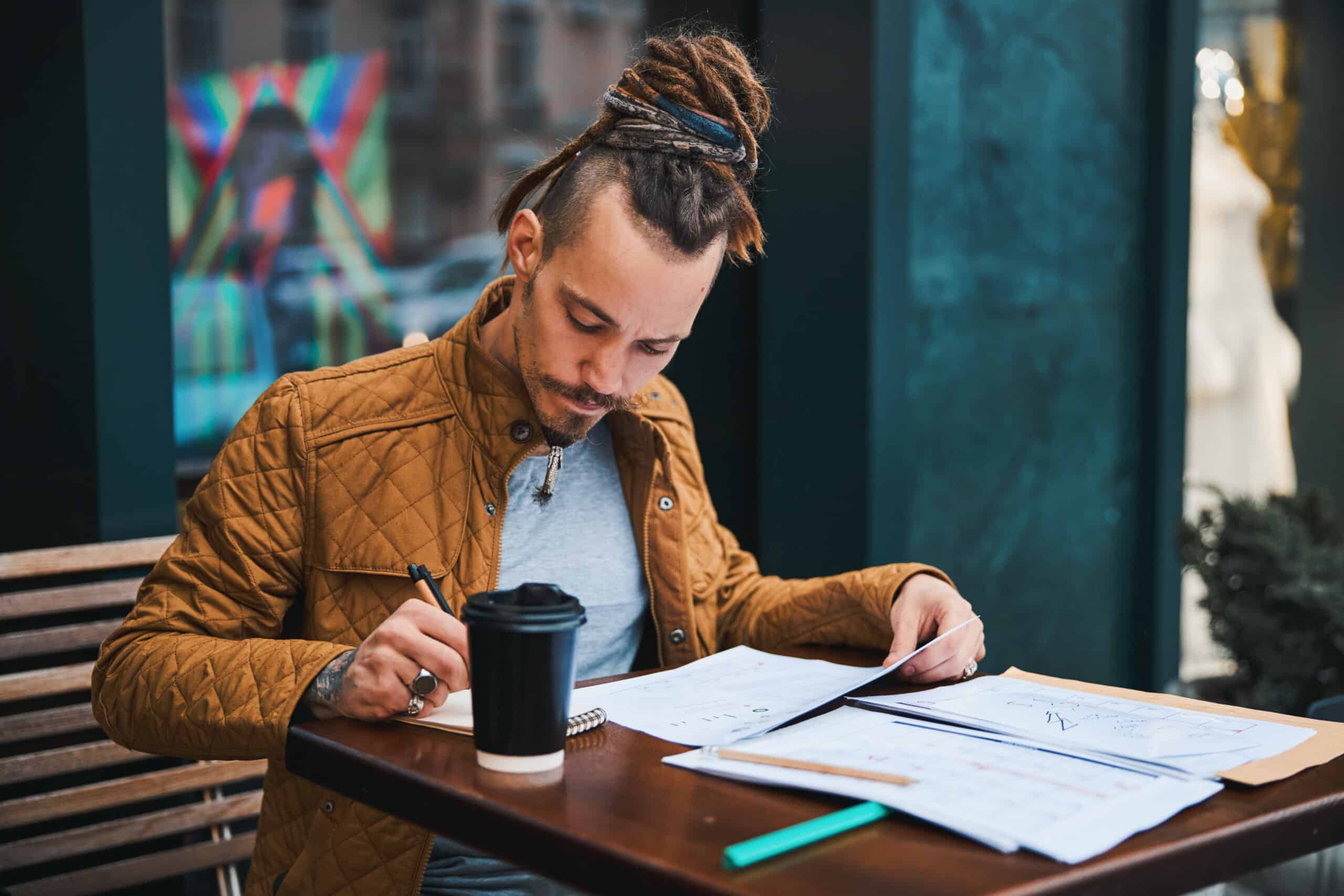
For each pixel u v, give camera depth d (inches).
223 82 245.1
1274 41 157.8
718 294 115.5
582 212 45.5
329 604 52.2
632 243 44.8
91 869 67.3
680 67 46.9
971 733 40.8
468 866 50.7
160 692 45.6
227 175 243.9
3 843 75.9
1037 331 122.7
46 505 83.3
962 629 50.9
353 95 263.1
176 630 50.0
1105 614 131.5
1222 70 154.9
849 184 105.7
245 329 239.9
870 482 106.0
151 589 51.3
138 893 82.8
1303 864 74.1
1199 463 155.8
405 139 273.7
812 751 38.3
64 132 78.0
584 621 37.2
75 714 65.8
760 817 33.4
